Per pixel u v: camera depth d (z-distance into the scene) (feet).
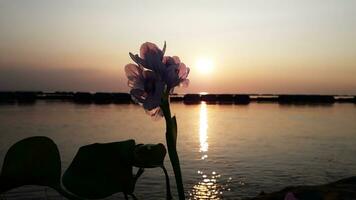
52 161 4.37
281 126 271.08
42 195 73.20
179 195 4.40
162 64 4.65
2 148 145.28
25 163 4.26
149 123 281.33
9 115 329.72
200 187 94.63
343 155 144.66
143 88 4.73
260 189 92.73
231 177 106.83
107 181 4.53
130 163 4.59
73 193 4.33
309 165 125.29
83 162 4.53
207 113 428.97
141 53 4.79
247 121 314.55
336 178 105.91
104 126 255.29
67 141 179.22
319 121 315.58
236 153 152.76
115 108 486.38
